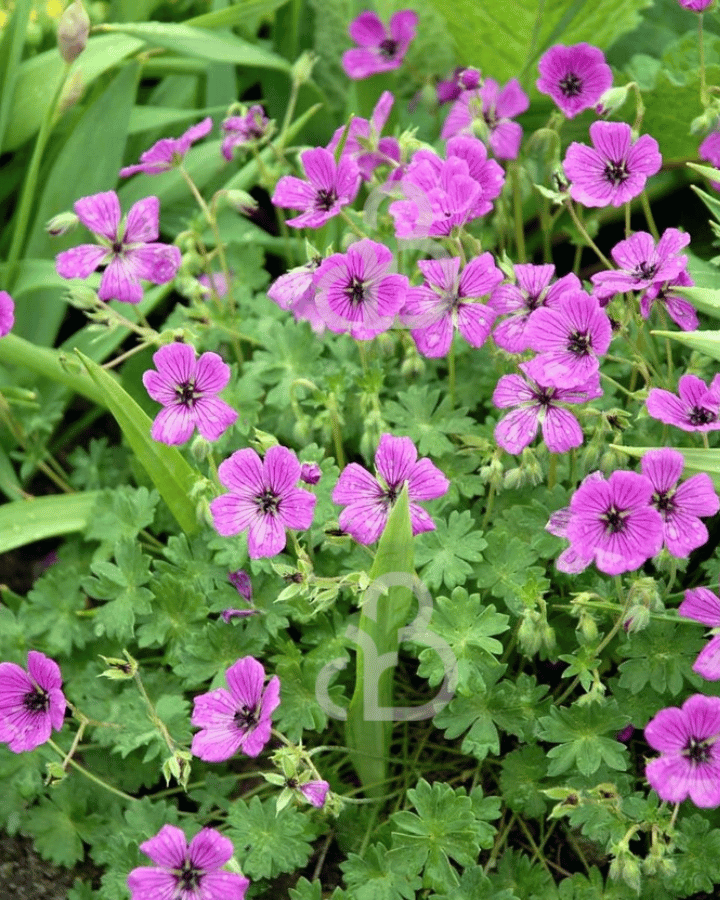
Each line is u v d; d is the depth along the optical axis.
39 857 0.78
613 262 0.95
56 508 0.82
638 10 0.97
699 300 0.73
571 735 0.73
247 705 0.70
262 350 0.87
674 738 0.68
